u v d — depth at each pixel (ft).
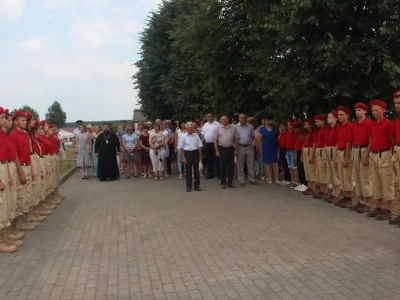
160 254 20.53
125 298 15.33
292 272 17.31
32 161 28.58
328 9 31.63
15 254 21.13
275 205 31.60
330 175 32.24
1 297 15.64
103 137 52.80
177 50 104.32
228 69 53.11
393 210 27.89
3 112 22.36
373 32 32.35
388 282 15.81
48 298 15.49
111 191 43.14
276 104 40.83
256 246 21.20
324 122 33.09
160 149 51.49
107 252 21.17
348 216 27.04
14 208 24.00
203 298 15.07
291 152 40.24
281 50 35.96
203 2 55.06
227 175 44.19
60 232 25.68
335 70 31.99
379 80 32.58
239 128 42.63
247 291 15.53
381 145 25.52
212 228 25.32
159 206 33.40
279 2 39.96
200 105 94.89
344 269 17.38
